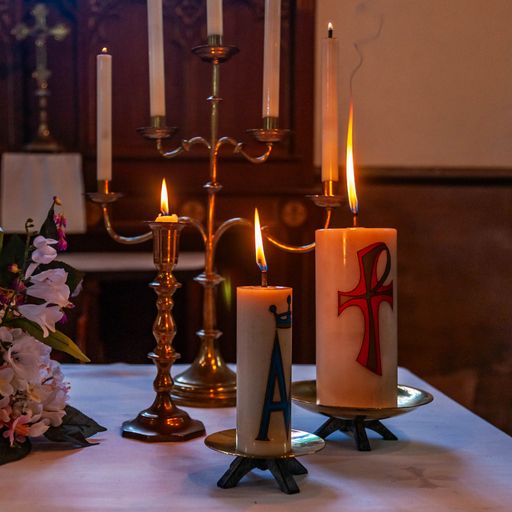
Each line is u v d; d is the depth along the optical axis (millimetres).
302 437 995
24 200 3164
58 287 1085
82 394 1439
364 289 1084
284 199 3314
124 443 1129
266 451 916
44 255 1076
